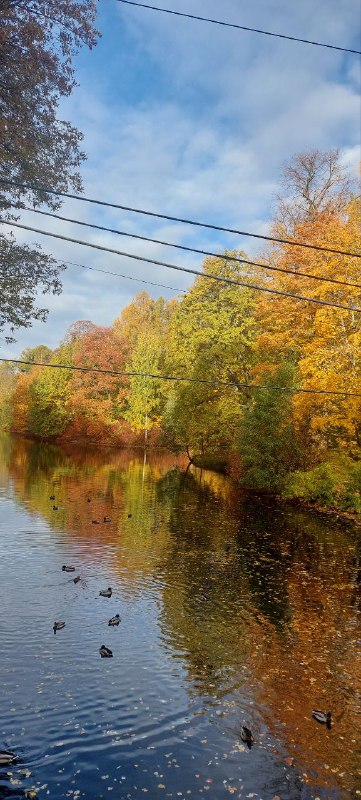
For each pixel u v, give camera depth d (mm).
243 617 10273
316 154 33656
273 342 29328
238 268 38406
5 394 91125
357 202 28344
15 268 13453
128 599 11039
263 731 6613
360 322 22906
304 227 28688
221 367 37031
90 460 45031
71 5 11156
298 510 22359
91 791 5445
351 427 20641
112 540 16031
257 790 5555
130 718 6777
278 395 25969
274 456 26422
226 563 13914
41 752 6047
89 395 65938
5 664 8047
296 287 28203
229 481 32812
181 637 9273
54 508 20641
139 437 63062
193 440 39750
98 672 7922
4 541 15492
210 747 6258
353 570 13539
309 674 8109
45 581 12008
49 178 12727
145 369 61438
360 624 10086
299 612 10609
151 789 5512
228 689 7598
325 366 22312
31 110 11648
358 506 21062
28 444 61844
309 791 5559
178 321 42531
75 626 9562
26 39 10570
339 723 6832
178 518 19844
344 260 22016
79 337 73688
